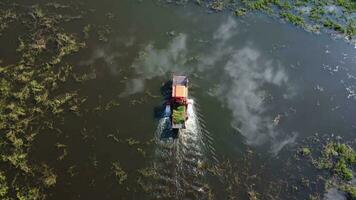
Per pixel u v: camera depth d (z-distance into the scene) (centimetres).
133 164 2858
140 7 4159
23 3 4125
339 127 3206
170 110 3161
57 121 3084
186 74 3481
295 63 3681
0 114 3098
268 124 3178
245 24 4056
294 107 3316
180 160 2891
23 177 2759
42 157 2867
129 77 3425
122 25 3928
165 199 2689
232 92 3372
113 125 3075
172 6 4197
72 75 3416
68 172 2795
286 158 2975
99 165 2842
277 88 3447
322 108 3328
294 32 4006
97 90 3306
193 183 2777
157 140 2994
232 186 2783
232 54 3712
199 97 3309
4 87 3275
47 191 2695
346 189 2805
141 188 2736
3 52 3581
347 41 3941
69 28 3856
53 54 3588
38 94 3250
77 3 4159
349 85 3525
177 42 3791
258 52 3759
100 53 3622
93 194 2695
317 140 3103
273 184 2822
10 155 2862
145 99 3253
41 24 3872
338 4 4372
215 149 2978
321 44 3891
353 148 3070
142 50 3675
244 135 3086
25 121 3058
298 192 2791
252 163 2925
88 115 3131
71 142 2961
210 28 3975
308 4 4356
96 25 3906
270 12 4209
